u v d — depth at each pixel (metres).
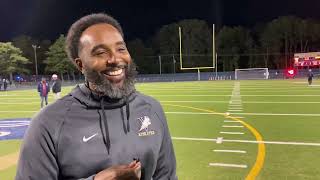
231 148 7.18
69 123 1.56
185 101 18.03
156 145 1.73
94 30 1.59
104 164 1.55
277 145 7.34
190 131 9.30
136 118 1.69
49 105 1.61
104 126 1.59
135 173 1.50
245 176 5.31
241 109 13.91
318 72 53.59
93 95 1.61
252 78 54.22
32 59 75.00
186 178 5.29
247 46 76.06
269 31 75.31
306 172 5.43
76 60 1.67
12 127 10.74
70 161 1.52
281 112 12.65
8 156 6.97
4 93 30.73
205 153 6.80
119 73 1.63
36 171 1.49
